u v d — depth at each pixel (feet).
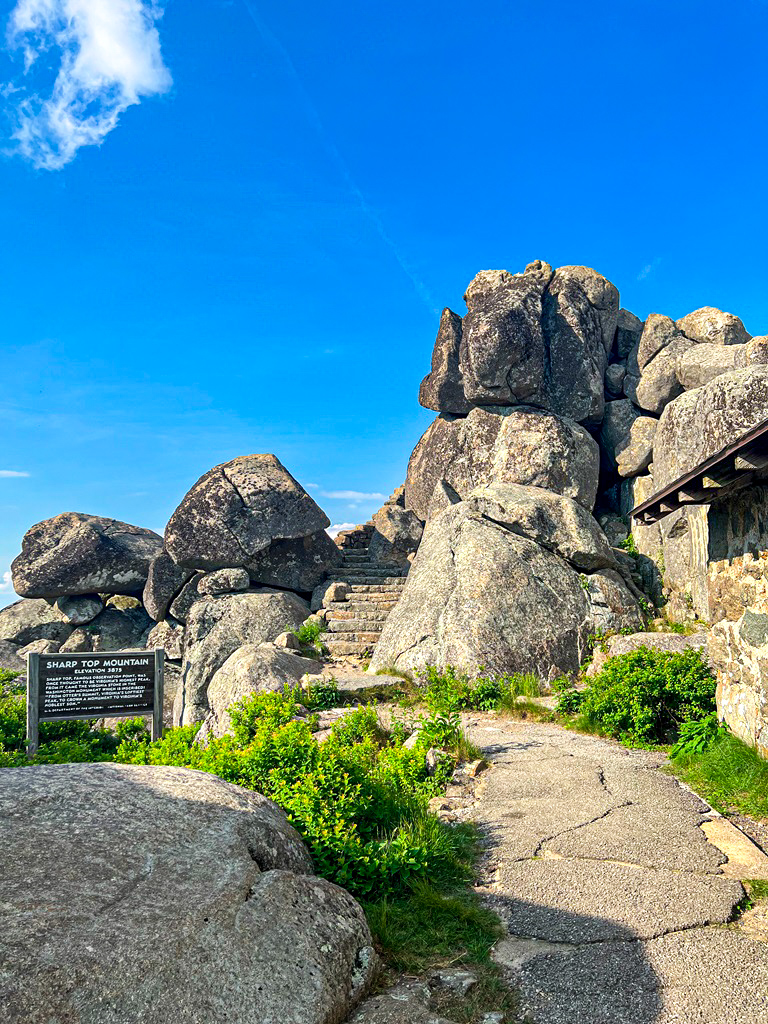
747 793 20.92
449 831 18.12
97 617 70.03
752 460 20.75
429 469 69.10
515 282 67.00
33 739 36.40
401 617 48.06
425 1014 10.40
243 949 9.73
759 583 23.43
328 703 38.86
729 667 25.90
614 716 30.14
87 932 9.13
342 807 17.13
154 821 11.60
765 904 14.10
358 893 14.20
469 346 65.57
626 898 14.26
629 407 66.64
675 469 51.06
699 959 11.99
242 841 11.88
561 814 19.67
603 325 68.08
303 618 60.18
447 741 26.84
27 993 8.21
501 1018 10.69
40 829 10.85
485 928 13.21
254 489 63.57
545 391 65.57
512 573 46.09
